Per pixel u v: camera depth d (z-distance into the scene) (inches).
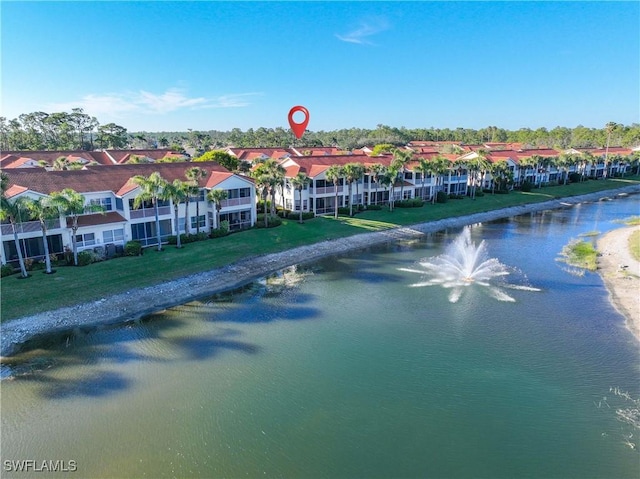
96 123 5506.9
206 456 751.7
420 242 2222.0
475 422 836.0
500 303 1395.2
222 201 2073.1
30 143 5049.2
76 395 911.0
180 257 1732.3
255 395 917.2
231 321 1269.7
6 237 1478.8
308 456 753.0
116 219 1736.0
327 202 2682.1
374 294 1486.2
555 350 1093.1
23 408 868.0
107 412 858.8
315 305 1391.5
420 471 722.2
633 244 2039.9
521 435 801.6
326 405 885.2
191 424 827.4
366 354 1082.1
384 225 2475.4
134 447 770.2
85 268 1550.2
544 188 4060.0
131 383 955.3
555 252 2010.3
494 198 3457.2
